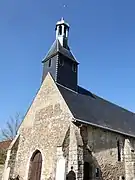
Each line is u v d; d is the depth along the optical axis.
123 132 19.14
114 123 20.06
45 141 17.33
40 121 18.73
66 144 15.12
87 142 15.87
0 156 25.31
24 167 18.17
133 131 21.23
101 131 17.36
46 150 16.88
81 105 18.84
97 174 15.76
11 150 19.33
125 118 23.92
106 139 17.47
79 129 15.52
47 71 20.45
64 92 18.64
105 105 23.27
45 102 19.06
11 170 18.77
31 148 18.38
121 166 17.91
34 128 19.03
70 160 14.65
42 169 16.47
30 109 20.45
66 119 16.34
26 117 20.53
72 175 14.10
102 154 16.64
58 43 21.42
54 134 16.77
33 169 17.53
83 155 15.13
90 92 23.41
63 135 15.95
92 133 16.56
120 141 18.72
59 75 19.53
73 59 21.23
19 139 20.09
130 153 18.30
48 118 18.02
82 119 16.36
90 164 15.59
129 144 18.70
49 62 20.67
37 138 18.23
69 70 20.62
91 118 17.62
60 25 22.84
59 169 14.44
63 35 22.27
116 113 23.38
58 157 14.79
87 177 15.25
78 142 14.78
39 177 16.70
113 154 17.53
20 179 17.95
